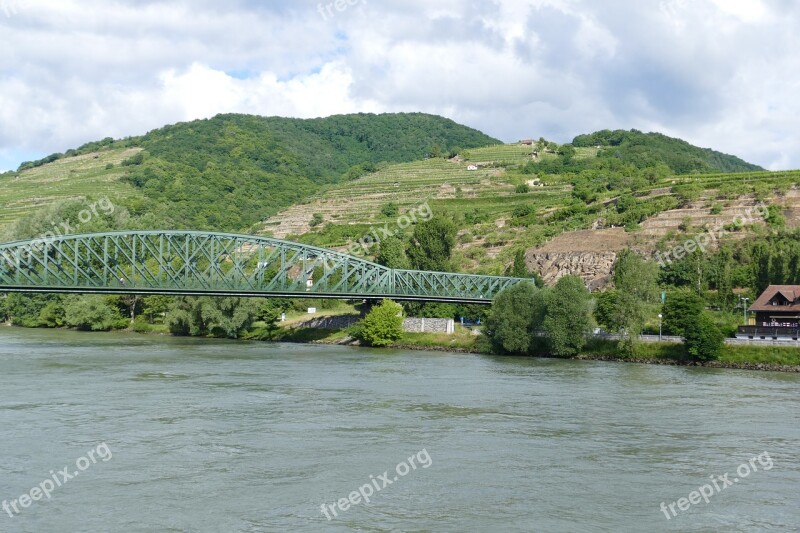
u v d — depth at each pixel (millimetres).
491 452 39906
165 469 36250
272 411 50688
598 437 43594
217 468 36469
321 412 50531
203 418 47906
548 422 47719
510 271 141375
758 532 29219
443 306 124562
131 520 29688
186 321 130625
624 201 172250
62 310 149875
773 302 97750
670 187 179750
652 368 81062
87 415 48344
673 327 87938
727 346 84375
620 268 114125
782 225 143875
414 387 62844
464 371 76062
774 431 45531
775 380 69812
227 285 108562
